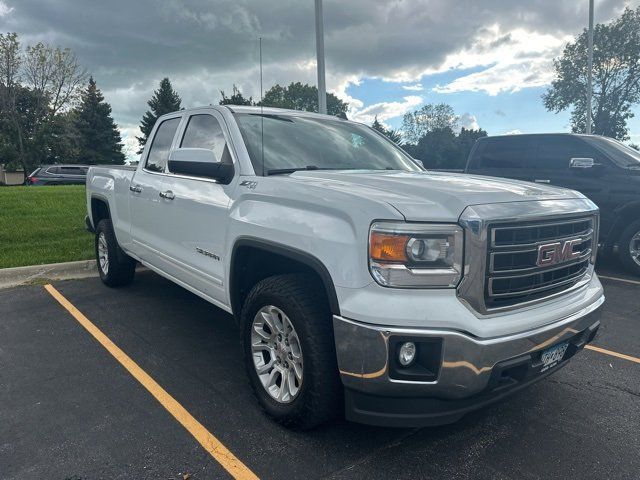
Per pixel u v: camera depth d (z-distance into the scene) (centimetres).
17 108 5266
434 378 234
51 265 650
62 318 492
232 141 362
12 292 581
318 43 889
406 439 289
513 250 250
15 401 327
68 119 5322
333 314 251
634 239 718
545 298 273
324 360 263
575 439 292
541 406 332
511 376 258
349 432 294
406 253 234
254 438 288
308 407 271
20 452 271
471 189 269
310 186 286
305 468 261
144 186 472
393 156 438
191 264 393
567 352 290
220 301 366
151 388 348
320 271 258
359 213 246
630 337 469
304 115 433
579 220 289
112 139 5591
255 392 313
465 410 246
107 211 620
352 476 256
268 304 294
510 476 258
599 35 4766
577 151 781
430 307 232
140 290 595
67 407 320
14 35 4800
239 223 320
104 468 259
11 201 1237
